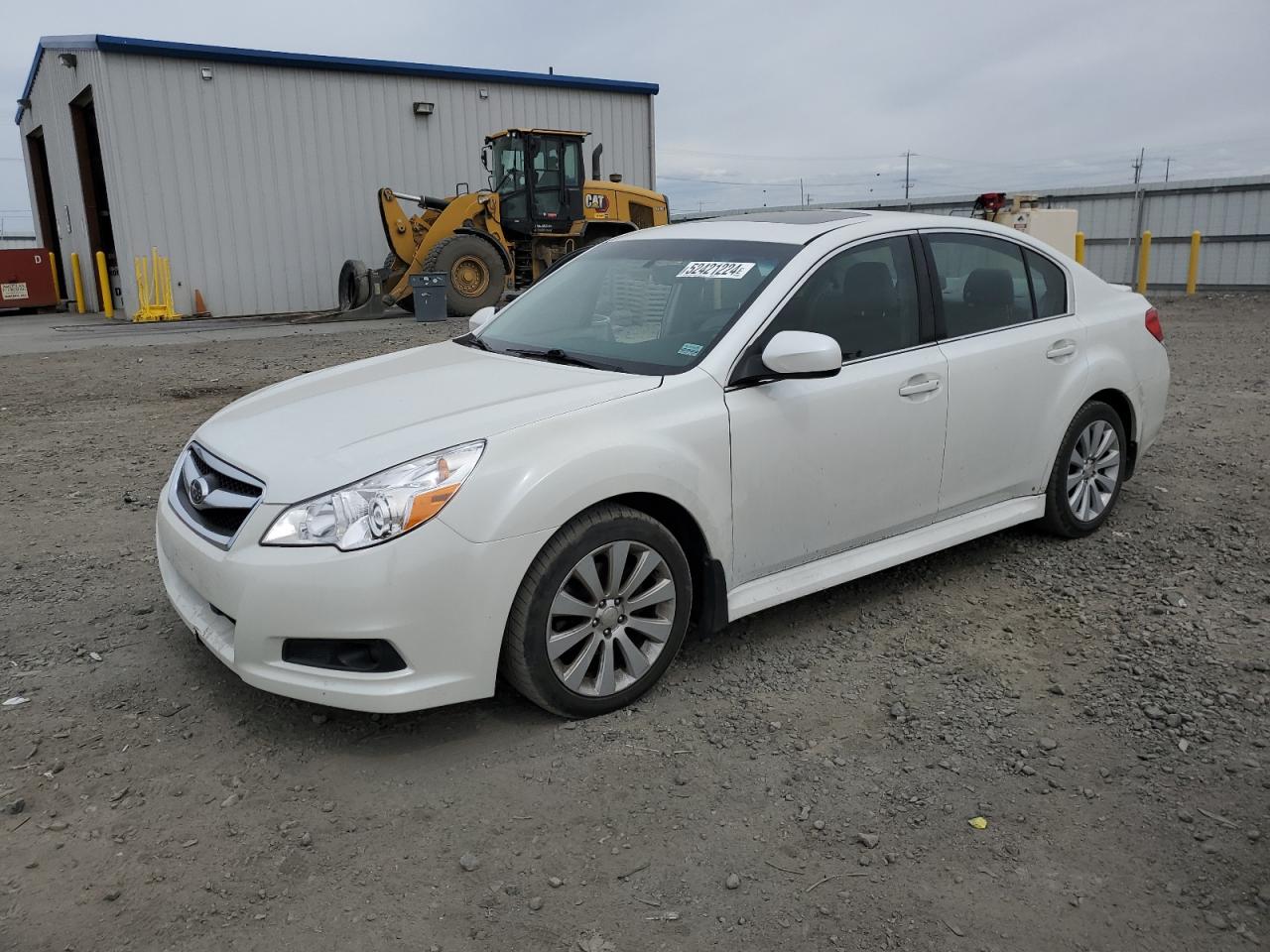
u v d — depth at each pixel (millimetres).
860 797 2893
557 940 2330
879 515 4039
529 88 24281
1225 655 3748
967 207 25328
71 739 3162
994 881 2537
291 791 2910
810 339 3414
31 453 7113
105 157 19781
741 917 2406
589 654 3258
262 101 20953
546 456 3090
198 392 9812
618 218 20062
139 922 2371
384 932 2352
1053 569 4660
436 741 3184
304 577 2873
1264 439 7227
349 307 19094
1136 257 23641
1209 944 2316
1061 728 3264
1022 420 4523
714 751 3135
